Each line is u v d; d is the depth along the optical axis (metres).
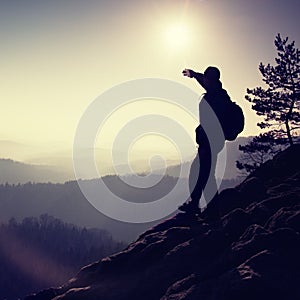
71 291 8.19
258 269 6.40
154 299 7.25
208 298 6.24
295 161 13.07
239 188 12.04
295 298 5.75
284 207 8.51
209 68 9.20
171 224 9.88
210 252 7.96
